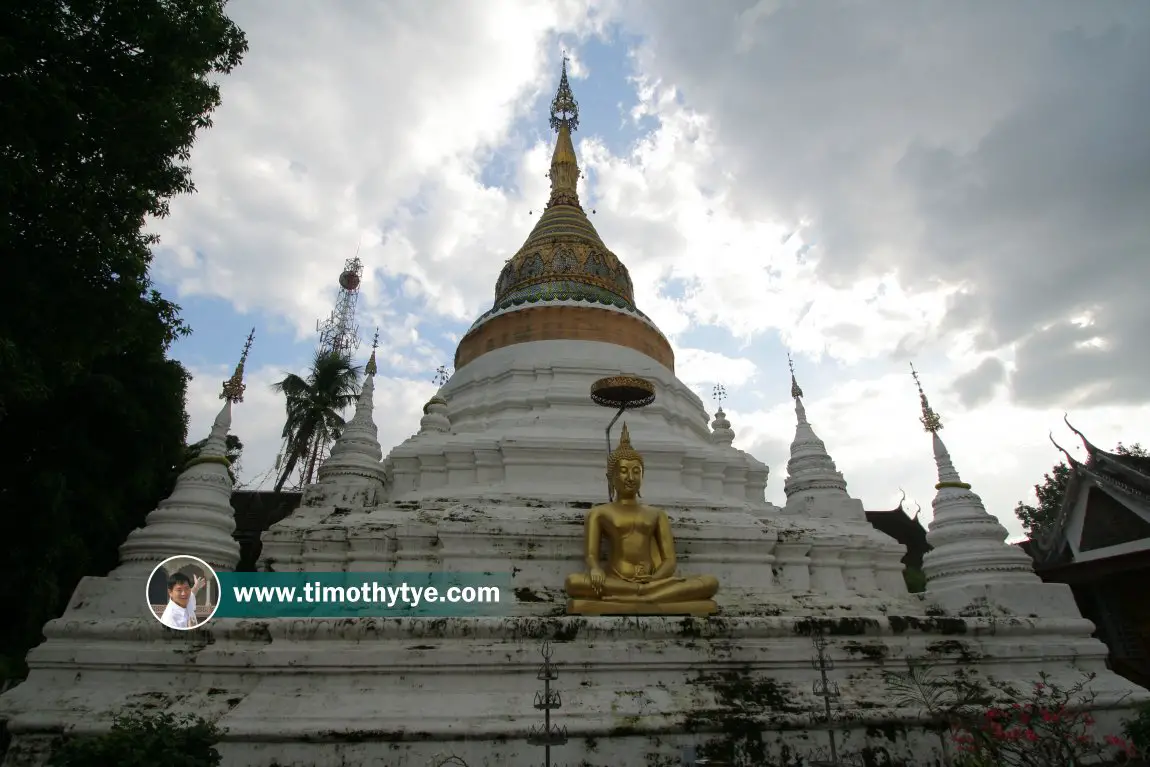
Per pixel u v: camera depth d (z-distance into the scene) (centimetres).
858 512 1592
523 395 1744
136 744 664
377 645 940
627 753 849
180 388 1686
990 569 1320
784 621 1018
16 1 810
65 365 950
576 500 1341
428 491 1436
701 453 1586
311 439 3469
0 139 764
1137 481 2255
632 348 1992
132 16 910
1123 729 1032
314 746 823
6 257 843
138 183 973
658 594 1077
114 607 1020
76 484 1446
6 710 902
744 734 876
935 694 985
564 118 2916
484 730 838
